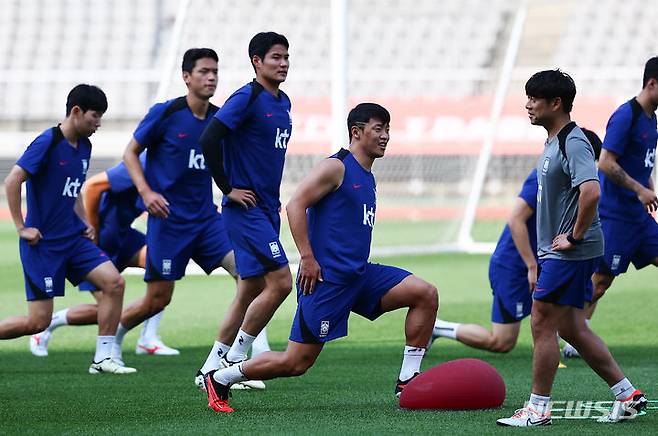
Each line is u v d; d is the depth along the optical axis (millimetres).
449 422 19672
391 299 22172
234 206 24250
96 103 26984
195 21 75500
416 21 92438
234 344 24297
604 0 98688
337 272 20844
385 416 20531
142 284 53469
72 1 114062
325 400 23078
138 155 28016
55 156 26938
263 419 20406
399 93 88000
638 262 30781
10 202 26812
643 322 39125
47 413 21469
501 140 76875
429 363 29984
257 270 24031
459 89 86500
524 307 28984
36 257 27234
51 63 112500
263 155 24266
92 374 27781
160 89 52500
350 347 33438
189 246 28531
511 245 28906
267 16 81812
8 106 110250
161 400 23156
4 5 114938
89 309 31000
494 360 30438
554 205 19422
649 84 28656
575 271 19266
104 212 30781
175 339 35969
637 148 29125
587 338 20156
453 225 72062
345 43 49750
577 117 71812
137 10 112812
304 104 69625
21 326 27516
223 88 61062
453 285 51750
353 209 20938
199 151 28109
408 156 72688
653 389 24312
